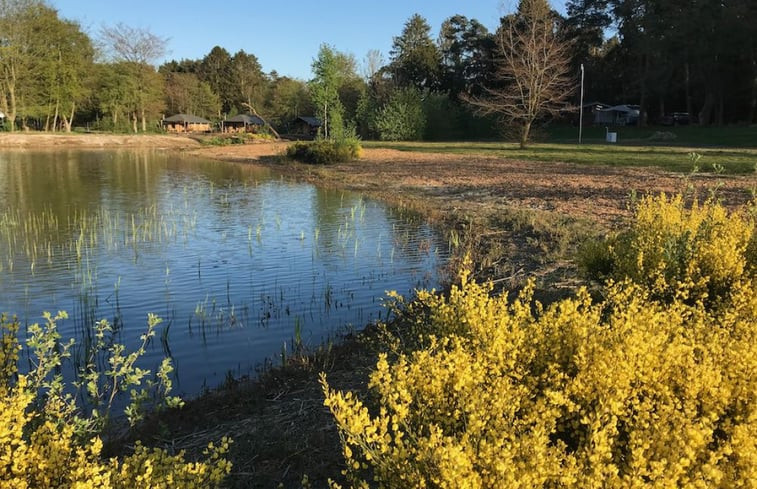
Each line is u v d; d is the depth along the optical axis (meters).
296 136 72.50
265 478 3.82
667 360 3.03
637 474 2.23
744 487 2.38
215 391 5.55
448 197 18.86
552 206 15.80
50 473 2.68
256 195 20.77
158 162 36.28
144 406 5.27
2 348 3.90
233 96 94.25
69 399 5.37
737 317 4.28
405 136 57.09
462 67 70.19
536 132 45.44
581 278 8.51
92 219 15.52
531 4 46.56
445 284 9.17
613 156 29.91
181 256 11.48
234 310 8.19
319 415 4.73
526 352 3.32
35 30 61.78
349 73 75.75
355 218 15.68
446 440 2.35
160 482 2.69
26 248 12.09
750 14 45.16
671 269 5.75
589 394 2.88
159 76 76.75
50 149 49.25
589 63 66.44
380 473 2.54
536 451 2.29
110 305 8.47
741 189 16.69
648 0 54.69
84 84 67.69
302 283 9.55
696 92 58.75
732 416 2.88
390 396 2.73
